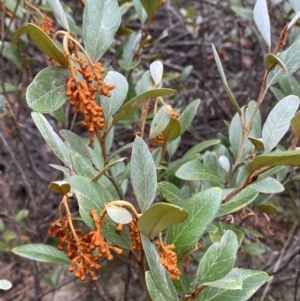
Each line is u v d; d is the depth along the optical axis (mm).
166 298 231
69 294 771
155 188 252
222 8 833
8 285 251
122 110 287
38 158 962
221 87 875
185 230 262
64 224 251
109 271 788
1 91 563
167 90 276
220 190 265
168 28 883
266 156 246
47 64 710
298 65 321
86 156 310
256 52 836
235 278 231
